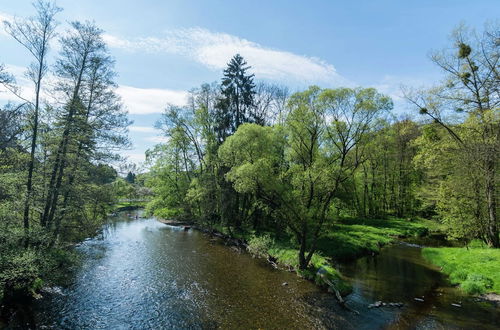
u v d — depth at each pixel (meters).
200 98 39.91
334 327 12.29
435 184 29.83
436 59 21.95
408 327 12.26
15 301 13.74
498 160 19.61
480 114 20.39
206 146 37.41
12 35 15.13
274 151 23.95
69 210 18.14
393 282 17.95
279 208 19.77
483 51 19.22
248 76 37.31
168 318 13.04
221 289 16.53
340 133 16.91
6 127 16.47
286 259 20.95
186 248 26.89
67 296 15.25
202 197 35.03
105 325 12.35
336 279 17.05
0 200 15.12
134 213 57.50
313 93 17.30
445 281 18.08
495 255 18.55
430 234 35.88
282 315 13.35
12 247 14.12
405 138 44.72
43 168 17.38
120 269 20.09
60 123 17.11
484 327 12.14
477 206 21.78
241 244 28.34
